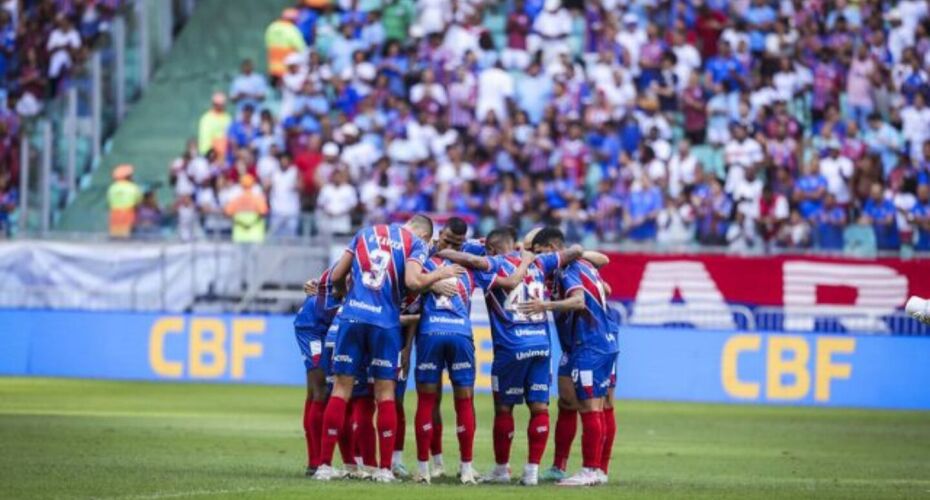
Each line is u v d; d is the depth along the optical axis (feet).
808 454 193.77
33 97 359.87
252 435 200.95
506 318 149.69
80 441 187.73
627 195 312.09
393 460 157.38
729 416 256.11
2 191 331.98
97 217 326.65
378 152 332.60
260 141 335.88
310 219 307.99
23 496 129.90
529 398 149.89
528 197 314.76
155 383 299.38
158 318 307.17
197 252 307.99
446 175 318.04
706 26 354.54
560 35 354.95
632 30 353.31
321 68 352.28
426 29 357.61
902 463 183.32
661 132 331.16
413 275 145.59
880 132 335.47
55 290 312.71
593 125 331.16
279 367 301.84
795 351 287.28
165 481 142.72
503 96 340.59
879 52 351.67
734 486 150.20
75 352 311.06
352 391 151.84
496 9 379.14
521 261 149.59
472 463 163.84
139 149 362.12
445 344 148.25
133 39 376.27
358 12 366.63
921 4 359.46
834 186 316.40
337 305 153.17
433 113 337.93
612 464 176.45
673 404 281.54
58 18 368.27
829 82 347.36
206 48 391.65
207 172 334.24
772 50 348.18
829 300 290.35
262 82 366.22
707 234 307.78
